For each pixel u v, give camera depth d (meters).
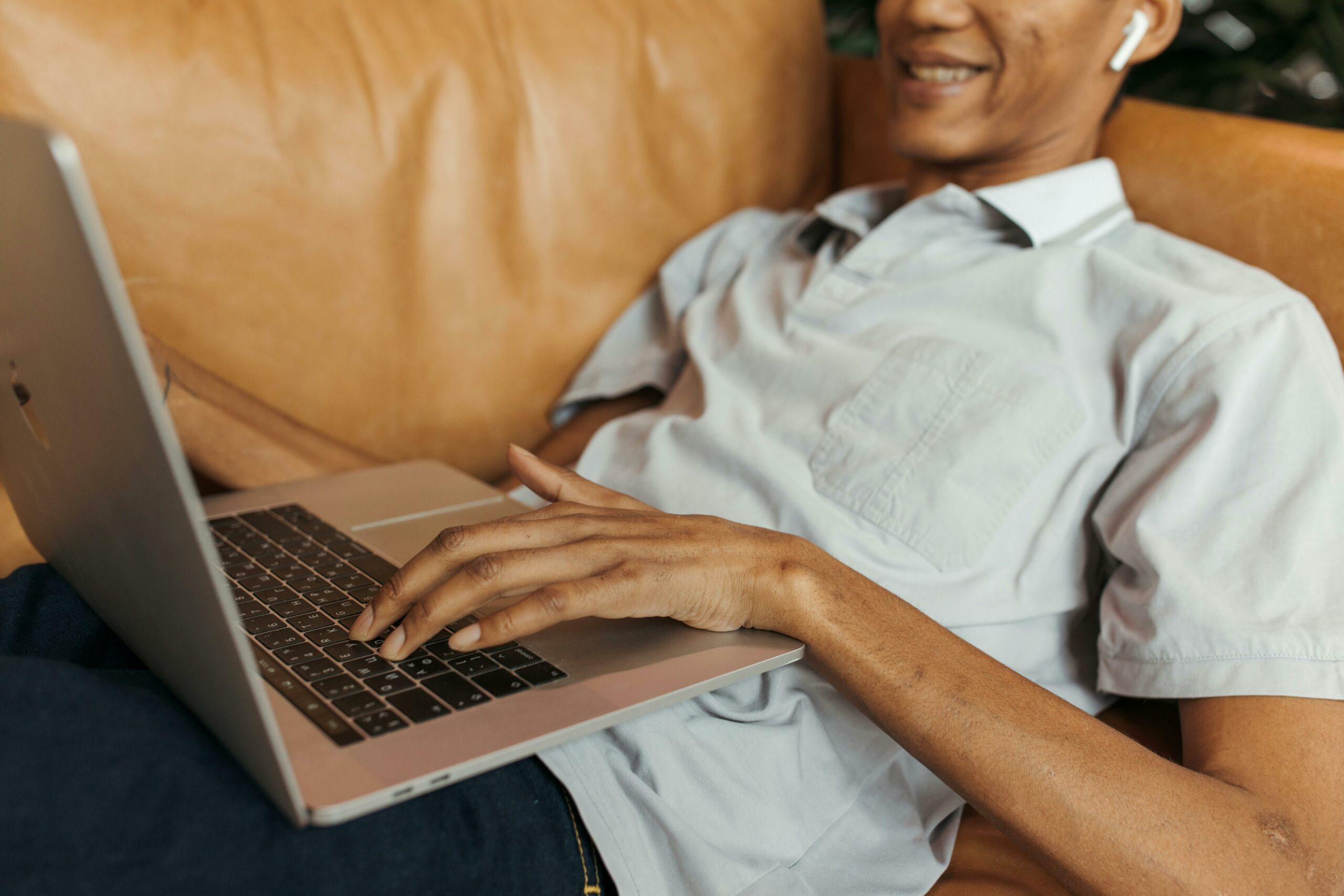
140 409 0.33
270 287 0.85
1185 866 0.50
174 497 0.34
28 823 0.40
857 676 0.56
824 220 0.98
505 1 0.96
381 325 0.90
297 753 0.44
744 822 0.57
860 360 0.81
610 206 1.00
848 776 0.63
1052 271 0.79
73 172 0.31
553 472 0.65
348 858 0.44
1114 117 0.95
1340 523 0.62
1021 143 0.89
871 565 0.72
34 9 0.74
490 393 0.97
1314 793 0.54
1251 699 0.59
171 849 0.41
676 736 0.56
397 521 0.75
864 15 1.47
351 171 0.87
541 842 0.51
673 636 0.58
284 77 0.84
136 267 0.80
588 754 0.54
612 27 1.00
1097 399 0.76
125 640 0.53
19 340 0.42
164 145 0.79
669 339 0.99
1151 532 0.66
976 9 0.83
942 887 0.61
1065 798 0.51
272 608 0.59
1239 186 0.83
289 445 0.84
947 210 0.87
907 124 0.90
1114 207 0.87
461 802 0.50
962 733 0.53
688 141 1.03
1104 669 0.67
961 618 0.70
